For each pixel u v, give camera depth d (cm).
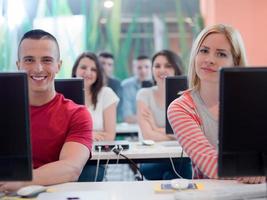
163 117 270
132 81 464
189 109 154
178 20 525
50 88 158
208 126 153
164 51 289
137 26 525
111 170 351
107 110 274
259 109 105
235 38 154
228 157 108
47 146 158
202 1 508
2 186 127
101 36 483
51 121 158
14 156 108
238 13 463
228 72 103
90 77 274
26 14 366
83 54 288
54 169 139
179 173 212
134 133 379
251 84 104
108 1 493
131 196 122
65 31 406
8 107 106
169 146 228
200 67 155
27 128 107
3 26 353
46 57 152
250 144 107
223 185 131
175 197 117
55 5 396
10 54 353
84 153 152
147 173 236
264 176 114
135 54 520
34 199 120
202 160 138
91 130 162
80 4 432
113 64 491
